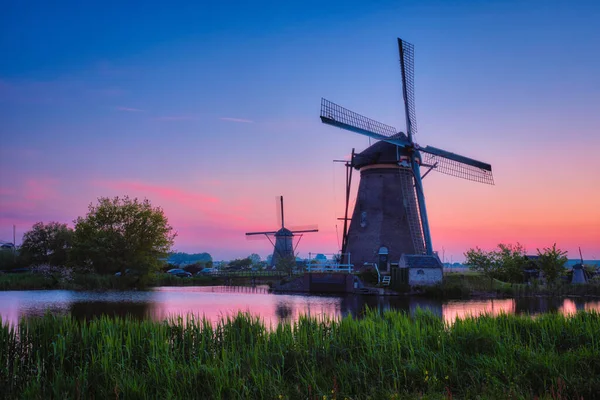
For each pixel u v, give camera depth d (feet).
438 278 165.89
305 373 43.24
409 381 42.34
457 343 50.72
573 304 135.23
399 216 180.34
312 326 55.52
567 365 44.04
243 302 131.75
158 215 201.26
